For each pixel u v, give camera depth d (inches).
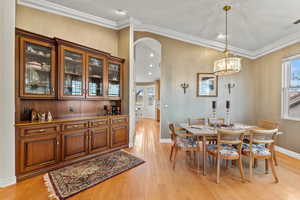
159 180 89.0
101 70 130.9
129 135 146.3
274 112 154.6
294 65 137.4
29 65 94.9
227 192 78.0
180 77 169.3
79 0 111.0
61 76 105.7
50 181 83.8
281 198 73.5
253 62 183.9
